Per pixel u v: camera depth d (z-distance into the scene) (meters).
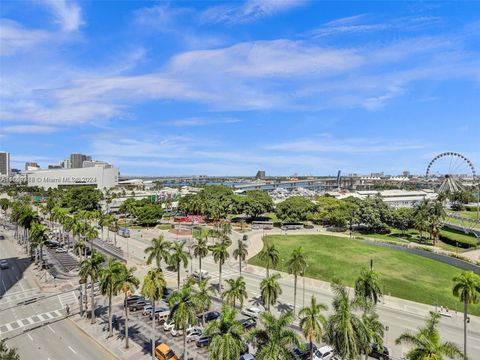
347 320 40.78
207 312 64.94
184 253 75.25
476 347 56.94
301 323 45.12
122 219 189.25
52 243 127.31
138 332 61.03
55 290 83.00
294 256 68.50
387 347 56.28
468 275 50.97
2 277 93.12
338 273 95.50
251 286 85.31
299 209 167.25
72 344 56.81
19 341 57.84
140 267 101.38
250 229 166.38
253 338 41.19
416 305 75.12
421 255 117.81
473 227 151.12
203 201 181.88
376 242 134.50
